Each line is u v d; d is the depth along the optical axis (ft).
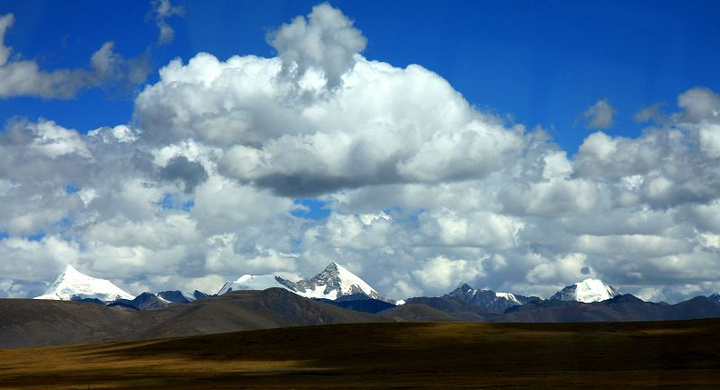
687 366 480.64
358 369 521.65
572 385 354.74
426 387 360.69
